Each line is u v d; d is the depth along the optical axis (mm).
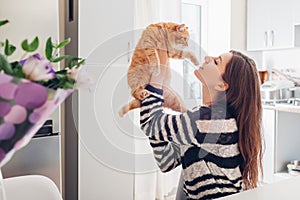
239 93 1366
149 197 3135
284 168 3561
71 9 2613
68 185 2721
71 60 562
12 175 1906
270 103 3701
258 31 3840
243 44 4035
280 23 3598
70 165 2650
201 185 1287
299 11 3396
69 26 2650
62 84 448
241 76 1372
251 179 1373
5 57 436
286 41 3541
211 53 4074
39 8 2006
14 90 381
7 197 1005
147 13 3270
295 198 1021
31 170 1969
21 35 1938
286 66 3873
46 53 532
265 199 1014
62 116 2707
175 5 3492
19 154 1922
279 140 3498
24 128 410
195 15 4059
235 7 3934
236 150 1340
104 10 2523
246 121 1357
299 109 3178
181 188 1520
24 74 416
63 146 2732
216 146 1281
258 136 1383
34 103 396
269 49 3738
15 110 389
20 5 1936
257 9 3842
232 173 1324
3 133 398
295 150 3639
